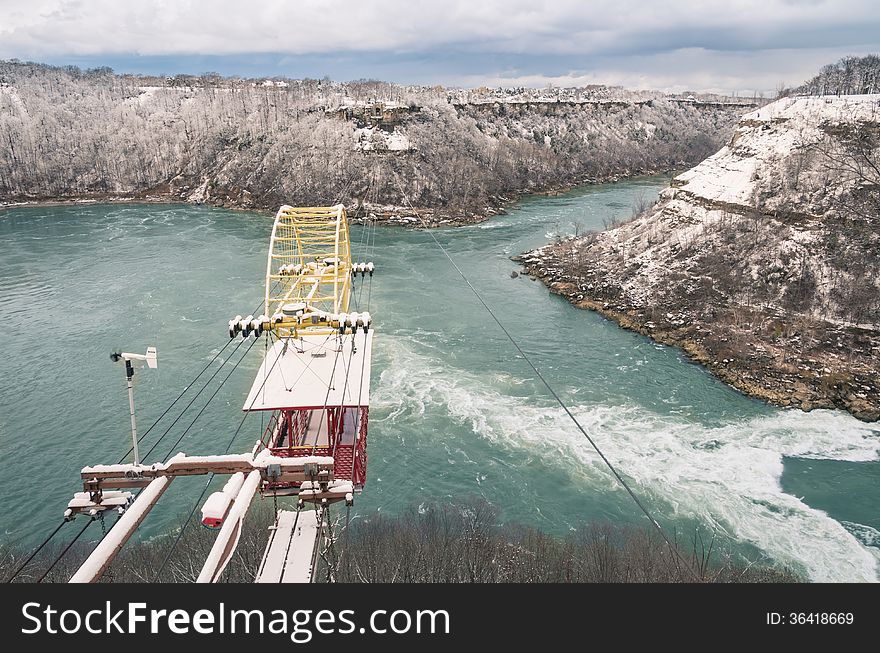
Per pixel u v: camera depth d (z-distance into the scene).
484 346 77.88
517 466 54.84
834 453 57.22
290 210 42.81
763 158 112.12
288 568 18.08
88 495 17.41
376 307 89.88
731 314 84.25
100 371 69.56
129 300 90.62
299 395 28.00
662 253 103.12
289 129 185.62
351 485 19.59
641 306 88.88
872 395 66.25
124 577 40.12
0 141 184.88
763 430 60.66
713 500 50.81
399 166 171.50
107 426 59.69
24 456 55.53
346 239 45.62
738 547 45.94
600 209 168.00
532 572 39.91
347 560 40.06
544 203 178.75
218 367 70.62
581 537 45.91
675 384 69.31
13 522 48.41
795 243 92.31
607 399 66.06
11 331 80.00
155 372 69.44
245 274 102.50
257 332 32.97
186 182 185.50
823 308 83.12
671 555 42.62
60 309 87.44
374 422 60.94
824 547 45.91
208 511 15.58
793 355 73.88
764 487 52.59
